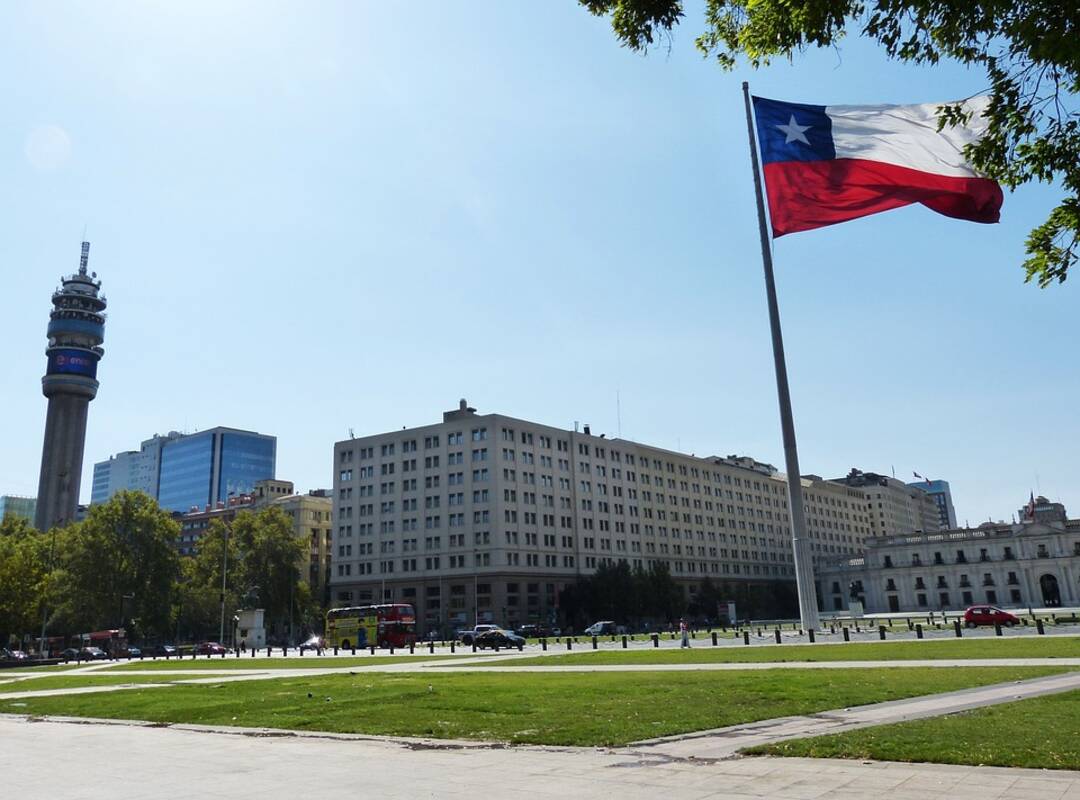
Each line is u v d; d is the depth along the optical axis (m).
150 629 113.25
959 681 21.14
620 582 123.75
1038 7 8.09
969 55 9.30
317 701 22.55
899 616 95.62
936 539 147.50
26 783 11.57
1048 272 9.84
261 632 98.75
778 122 26.14
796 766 10.78
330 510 172.88
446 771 11.52
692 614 148.25
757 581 176.88
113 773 12.32
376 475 135.25
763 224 49.66
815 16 9.52
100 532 108.88
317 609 133.75
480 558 120.19
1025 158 9.60
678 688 22.08
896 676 23.23
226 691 27.81
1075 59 7.93
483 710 18.73
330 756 13.39
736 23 12.12
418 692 23.77
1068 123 9.21
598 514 139.38
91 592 107.25
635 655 43.09
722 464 176.38
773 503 190.62
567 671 32.12
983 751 10.79
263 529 127.25
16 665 74.25
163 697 26.34
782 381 48.84
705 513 167.12
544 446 132.12
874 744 11.66
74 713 23.05
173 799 10.07
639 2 10.84
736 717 16.11
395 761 12.62
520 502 124.69
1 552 87.31
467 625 118.81
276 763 12.80
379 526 132.62
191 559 130.00
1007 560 139.75
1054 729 12.32
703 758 11.83
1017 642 37.78
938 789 8.95
